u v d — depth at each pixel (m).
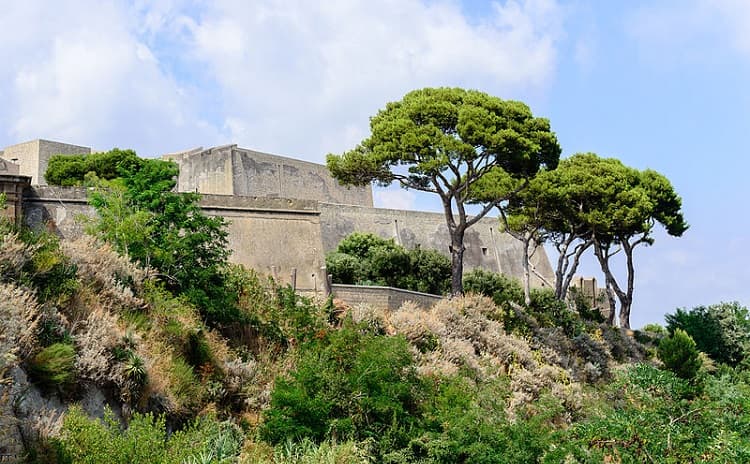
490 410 23.64
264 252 40.31
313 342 26.25
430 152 37.91
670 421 21.62
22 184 34.06
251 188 67.31
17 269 19.38
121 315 22.12
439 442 21.84
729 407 22.75
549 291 55.06
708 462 19.84
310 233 41.94
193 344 23.64
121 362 19.81
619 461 21.03
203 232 29.12
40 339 18.58
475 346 33.88
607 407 29.27
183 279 27.30
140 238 27.05
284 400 21.55
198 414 21.41
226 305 26.98
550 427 24.44
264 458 19.58
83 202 36.19
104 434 16.34
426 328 31.69
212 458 17.53
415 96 41.38
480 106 39.34
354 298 35.72
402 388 23.06
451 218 39.16
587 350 41.91
